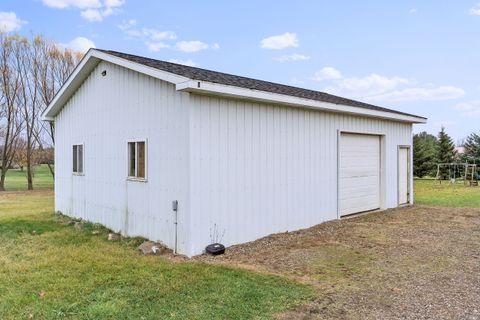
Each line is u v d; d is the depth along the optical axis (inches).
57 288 158.4
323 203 325.1
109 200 304.3
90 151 333.7
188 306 138.5
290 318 129.0
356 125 368.2
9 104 807.1
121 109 286.4
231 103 241.6
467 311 135.9
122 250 230.1
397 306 140.5
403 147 452.1
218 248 219.1
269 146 269.9
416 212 395.2
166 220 237.6
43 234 283.3
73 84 346.9
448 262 202.4
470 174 967.6
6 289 157.6
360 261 204.7
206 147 225.8
